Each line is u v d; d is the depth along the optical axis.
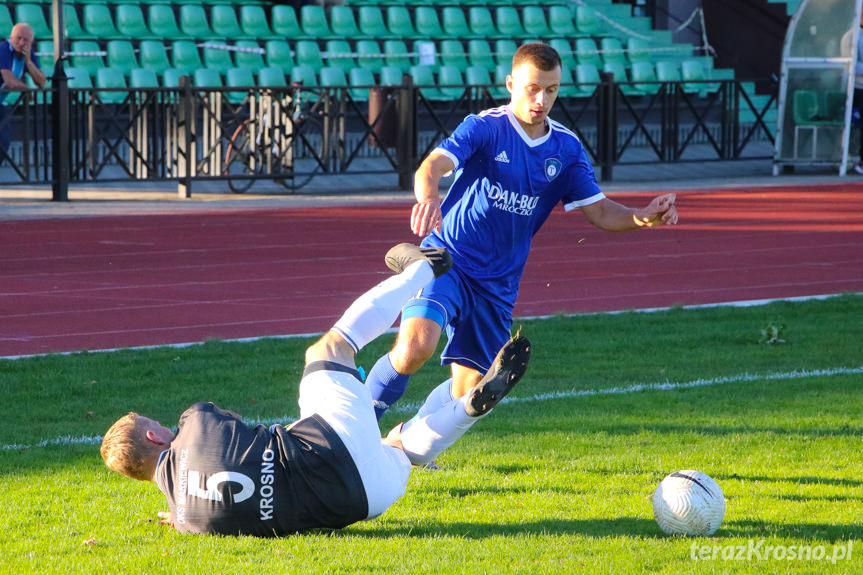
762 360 18.91
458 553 10.00
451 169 12.27
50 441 14.09
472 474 12.69
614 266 28.50
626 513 11.30
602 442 14.02
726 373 18.02
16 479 12.51
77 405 15.86
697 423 14.91
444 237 12.83
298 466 10.21
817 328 21.53
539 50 12.29
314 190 42.72
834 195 42.09
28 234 31.83
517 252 12.94
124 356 18.83
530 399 16.31
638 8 65.62
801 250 30.97
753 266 28.70
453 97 51.69
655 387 17.06
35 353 19.42
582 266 28.50
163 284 25.58
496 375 10.35
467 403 10.50
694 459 13.21
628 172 48.91
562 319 22.05
